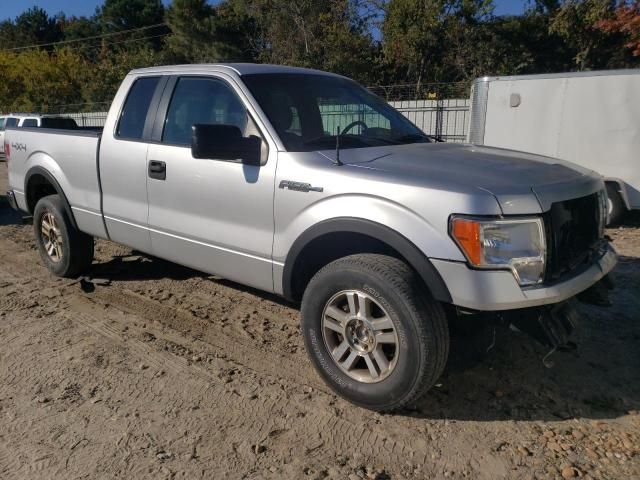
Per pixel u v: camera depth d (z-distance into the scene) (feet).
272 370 12.73
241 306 16.35
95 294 17.48
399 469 9.46
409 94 61.87
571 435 10.21
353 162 11.44
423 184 10.13
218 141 11.69
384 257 10.64
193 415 11.04
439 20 83.46
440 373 10.28
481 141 32.55
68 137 17.40
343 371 11.19
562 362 12.83
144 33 181.98
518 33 93.25
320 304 11.25
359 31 94.94
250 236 12.59
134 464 9.65
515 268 9.56
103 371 12.75
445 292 9.82
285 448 10.03
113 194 15.97
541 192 10.07
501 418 10.78
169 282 18.44
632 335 14.11
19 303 16.85
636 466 9.33
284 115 12.89
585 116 28.40
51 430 10.62
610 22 59.57
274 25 100.07
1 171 56.29
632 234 25.58
